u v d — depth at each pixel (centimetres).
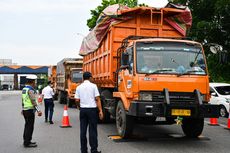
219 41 2439
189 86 948
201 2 2411
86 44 1589
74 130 1289
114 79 1171
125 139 1048
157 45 991
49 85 1546
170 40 1005
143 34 1190
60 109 2311
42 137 1126
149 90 938
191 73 964
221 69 2389
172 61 976
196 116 926
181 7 1191
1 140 1076
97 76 1410
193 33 2411
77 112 2064
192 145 970
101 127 1339
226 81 2361
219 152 877
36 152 891
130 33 1182
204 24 2311
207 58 2391
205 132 1234
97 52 1407
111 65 1170
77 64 2636
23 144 983
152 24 1196
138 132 1219
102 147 934
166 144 982
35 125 1446
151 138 1077
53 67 3725
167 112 912
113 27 1168
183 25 1216
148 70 956
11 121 1602
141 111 912
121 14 1156
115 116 1170
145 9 1148
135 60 964
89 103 838
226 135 1164
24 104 962
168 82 941
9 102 3334
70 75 2456
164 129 1302
